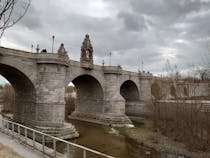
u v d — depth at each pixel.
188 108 34.97
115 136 36.50
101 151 27.38
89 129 42.75
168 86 62.28
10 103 71.25
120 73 52.97
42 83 34.94
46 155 15.06
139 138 34.16
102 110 51.28
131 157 25.17
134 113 61.94
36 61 35.34
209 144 27.81
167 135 35.69
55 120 34.72
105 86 52.00
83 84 55.25
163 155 26.03
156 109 42.97
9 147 16.56
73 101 76.19
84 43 46.94
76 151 25.53
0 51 30.73
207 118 29.94
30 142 18.45
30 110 36.59
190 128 31.91
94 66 48.69
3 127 23.78
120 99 52.41
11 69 33.97
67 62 37.94
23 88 38.84
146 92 66.44
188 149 28.03
